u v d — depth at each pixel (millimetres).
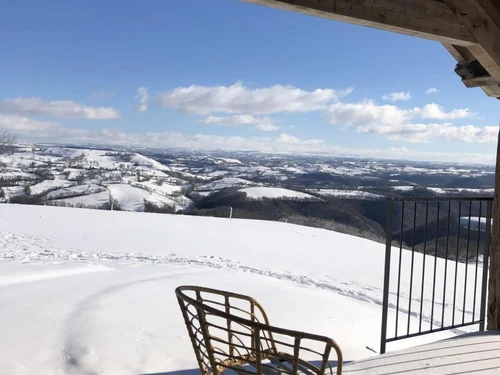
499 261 3145
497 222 3162
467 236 3500
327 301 4926
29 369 2682
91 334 3229
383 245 17703
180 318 3812
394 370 2412
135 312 3871
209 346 1723
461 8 2930
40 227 16125
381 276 10969
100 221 18797
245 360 1762
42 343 3057
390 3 2773
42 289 4781
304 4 2508
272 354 1833
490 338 2910
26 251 10250
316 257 13570
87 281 5523
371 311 5051
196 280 5914
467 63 3410
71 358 2857
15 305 3936
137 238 14719
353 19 2680
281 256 13211
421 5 2869
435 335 4543
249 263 11172
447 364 2480
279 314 4195
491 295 3189
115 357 2904
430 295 8695
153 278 6000
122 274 6383
